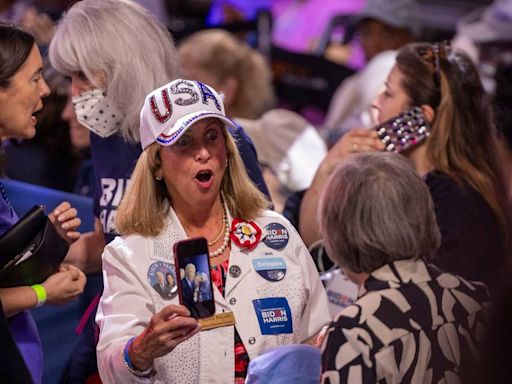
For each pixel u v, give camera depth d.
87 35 5.60
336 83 10.37
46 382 6.75
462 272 5.82
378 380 4.24
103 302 4.83
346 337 4.26
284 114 8.30
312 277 5.05
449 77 6.09
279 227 5.02
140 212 4.86
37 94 5.07
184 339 4.41
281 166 8.09
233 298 4.84
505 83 6.45
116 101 5.62
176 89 4.82
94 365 6.32
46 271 4.93
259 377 4.53
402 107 6.18
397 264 4.43
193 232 4.93
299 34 12.90
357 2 12.85
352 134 6.26
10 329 4.64
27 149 8.00
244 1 12.04
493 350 3.26
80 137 7.47
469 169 6.02
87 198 7.02
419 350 4.31
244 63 8.28
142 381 4.60
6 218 5.07
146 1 10.95
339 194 4.46
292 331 4.89
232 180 5.00
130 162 5.73
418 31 10.48
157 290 4.76
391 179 4.43
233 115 8.31
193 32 10.44
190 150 4.78
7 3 10.29
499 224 5.98
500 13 9.87
